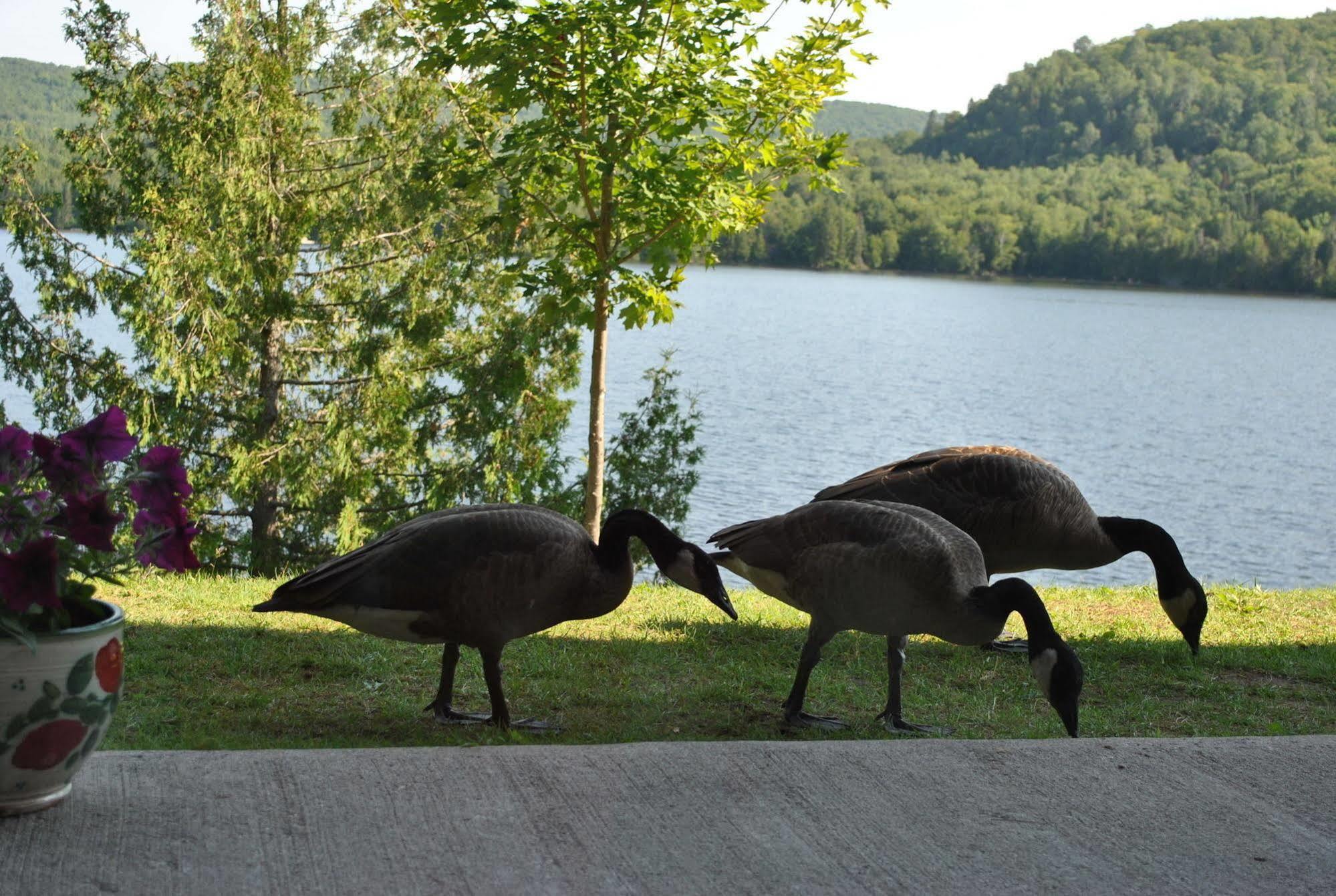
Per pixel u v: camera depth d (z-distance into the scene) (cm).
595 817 365
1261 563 2834
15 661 316
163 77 1662
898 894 327
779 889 327
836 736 606
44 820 340
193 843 334
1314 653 803
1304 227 17988
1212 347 9950
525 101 970
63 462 343
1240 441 5038
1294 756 438
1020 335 10450
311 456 1722
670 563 574
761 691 682
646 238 1065
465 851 339
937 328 10975
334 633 762
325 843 339
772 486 3347
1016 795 396
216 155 1591
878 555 575
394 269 1731
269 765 390
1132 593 1024
